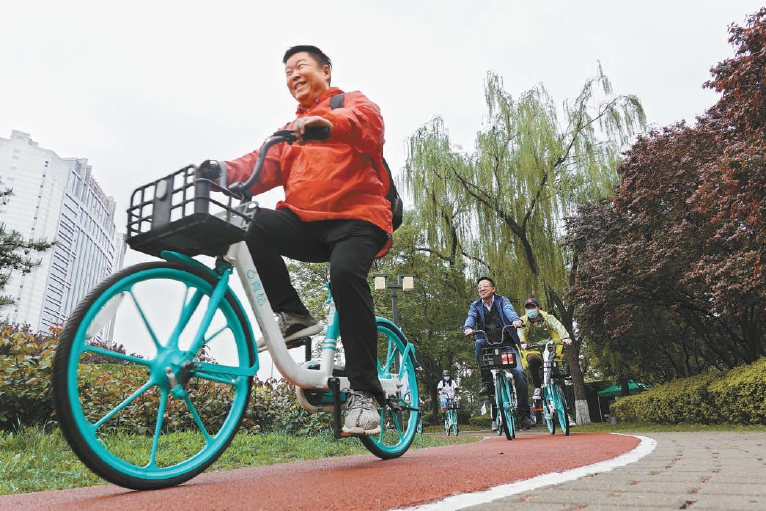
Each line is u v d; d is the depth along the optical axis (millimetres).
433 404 25547
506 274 17234
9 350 5449
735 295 11031
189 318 1907
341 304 2219
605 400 35750
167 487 1744
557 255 17016
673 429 10336
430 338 23766
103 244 134875
